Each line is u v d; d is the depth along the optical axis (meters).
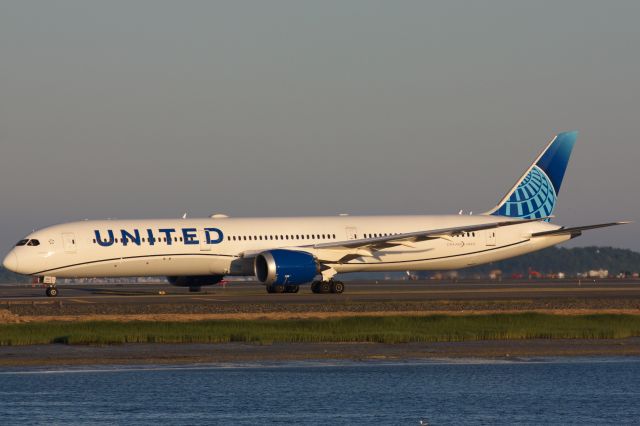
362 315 192.00
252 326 174.62
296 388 121.62
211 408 109.75
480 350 152.75
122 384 124.06
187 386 122.69
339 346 156.75
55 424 101.69
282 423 102.38
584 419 104.06
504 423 102.44
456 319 185.00
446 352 150.88
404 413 107.19
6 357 144.62
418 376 130.12
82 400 114.06
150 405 111.31
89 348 153.12
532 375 130.75
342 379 127.94
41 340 159.38
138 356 145.62
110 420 103.62
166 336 160.50
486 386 122.81
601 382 125.38
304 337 162.12
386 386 122.81
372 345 157.88
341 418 104.75
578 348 155.00
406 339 162.00
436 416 105.81
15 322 182.00
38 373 132.12
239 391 119.62
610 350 152.50
